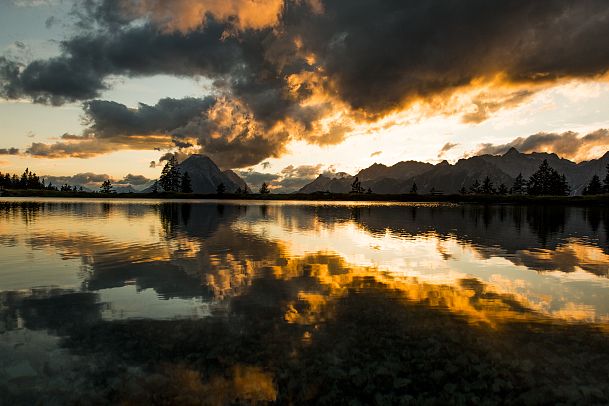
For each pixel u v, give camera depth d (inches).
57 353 349.1
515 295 550.3
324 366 330.3
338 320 439.8
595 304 510.3
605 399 286.2
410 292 560.7
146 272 671.1
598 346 375.9
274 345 370.0
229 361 336.8
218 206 3627.0
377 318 447.5
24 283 591.5
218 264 746.2
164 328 410.3
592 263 795.4
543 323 438.0
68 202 4158.5
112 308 475.5
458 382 308.5
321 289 569.9
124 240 1075.9
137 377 308.2
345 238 1181.1
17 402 273.7
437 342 382.3
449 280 637.3
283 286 585.0
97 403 273.3
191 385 298.0
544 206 4436.5
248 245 1002.7
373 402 280.5
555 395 291.6
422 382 307.7
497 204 5172.2
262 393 289.1
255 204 4402.1
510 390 297.6
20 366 324.5
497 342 383.9
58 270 682.2
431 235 1289.4
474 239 1187.9
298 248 964.0
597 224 1834.4
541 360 346.3
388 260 813.2
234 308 478.6
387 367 330.3
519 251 951.0
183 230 1352.1
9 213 2193.7
